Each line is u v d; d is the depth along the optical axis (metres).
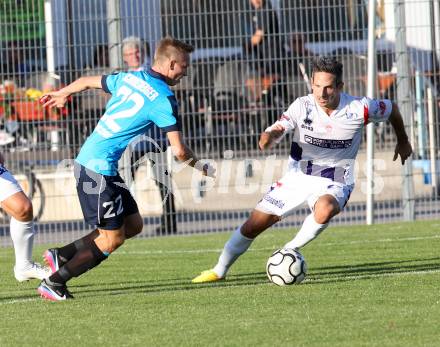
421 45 40.69
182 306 21.66
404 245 32.56
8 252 36.16
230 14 39.50
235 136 39.81
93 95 38.78
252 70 39.56
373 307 20.55
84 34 38.53
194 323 19.45
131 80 22.78
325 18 39.91
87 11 38.53
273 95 39.66
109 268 29.84
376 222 40.62
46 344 17.97
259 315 20.09
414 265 27.52
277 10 39.69
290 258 24.16
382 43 40.84
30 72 38.56
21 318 20.92
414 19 40.59
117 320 20.14
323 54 39.88
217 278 25.88
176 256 32.62
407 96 40.47
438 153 41.41
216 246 35.28
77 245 24.67
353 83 40.19
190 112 39.47
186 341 17.73
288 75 39.69
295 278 24.16
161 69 22.92
